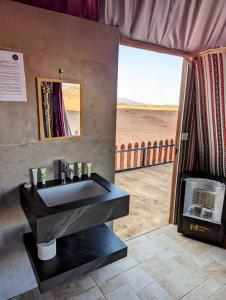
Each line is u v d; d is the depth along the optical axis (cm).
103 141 187
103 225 185
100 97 176
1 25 128
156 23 187
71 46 153
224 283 177
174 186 256
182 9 193
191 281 177
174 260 201
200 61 218
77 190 168
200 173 246
